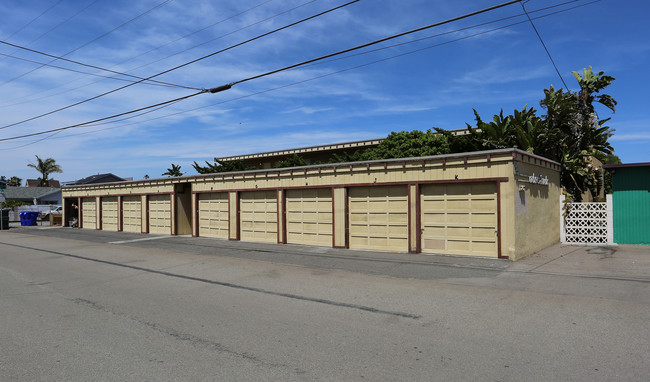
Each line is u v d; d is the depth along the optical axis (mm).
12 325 6895
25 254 17031
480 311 7355
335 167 16688
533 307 7488
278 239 18531
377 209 15758
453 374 4715
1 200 31953
